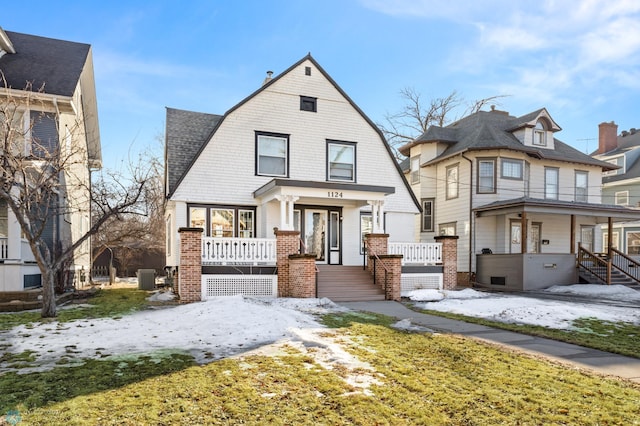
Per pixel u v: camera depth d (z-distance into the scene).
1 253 12.99
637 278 19.67
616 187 30.05
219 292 13.16
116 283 24.06
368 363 5.70
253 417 3.88
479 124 23.14
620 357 6.41
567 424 3.87
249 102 16.41
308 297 13.12
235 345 6.69
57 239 15.73
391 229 18.14
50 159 10.27
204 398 4.33
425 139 23.42
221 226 15.70
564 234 22.77
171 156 15.98
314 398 4.38
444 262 16.30
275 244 13.86
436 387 4.79
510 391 4.71
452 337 7.67
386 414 4.01
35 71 15.34
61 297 12.91
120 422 3.71
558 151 23.47
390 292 14.04
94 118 22.38
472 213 20.67
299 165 16.88
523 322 9.44
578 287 17.95
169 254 17.81
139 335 7.50
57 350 6.40
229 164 15.91
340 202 17.05
